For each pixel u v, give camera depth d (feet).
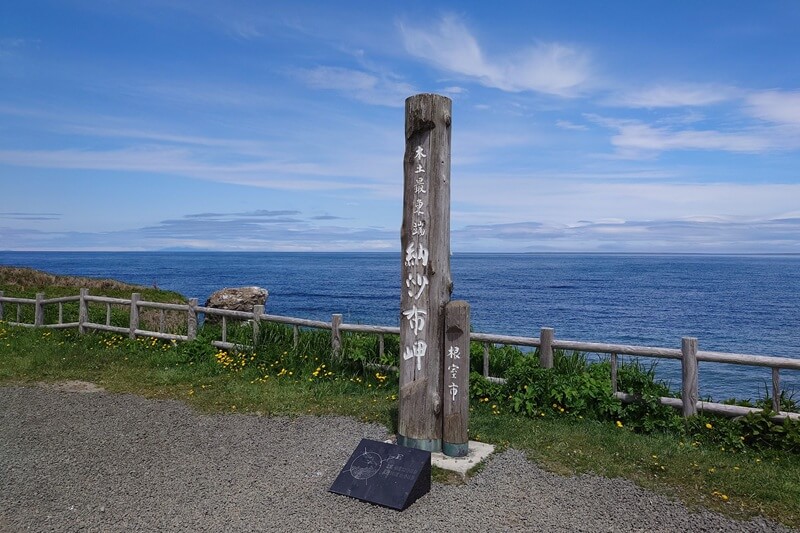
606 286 193.06
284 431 20.71
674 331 85.30
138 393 26.00
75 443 19.49
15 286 64.90
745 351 68.39
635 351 22.54
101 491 15.57
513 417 22.20
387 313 105.60
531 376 23.61
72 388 26.91
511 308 118.42
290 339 31.76
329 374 27.71
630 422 21.65
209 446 19.20
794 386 47.96
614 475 16.71
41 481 16.25
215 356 30.89
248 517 14.05
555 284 204.54
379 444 16.30
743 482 16.15
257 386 26.32
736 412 20.48
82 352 33.53
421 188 17.74
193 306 34.55
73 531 13.33
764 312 111.24
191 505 14.70
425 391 17.94
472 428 20.75
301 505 14.75
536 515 14.28
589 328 88.43
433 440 17.94
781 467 17.63
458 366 17.56
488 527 13.66
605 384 22.58
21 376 28.96
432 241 17.70
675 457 18.03
